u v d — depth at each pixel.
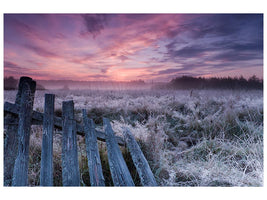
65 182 1.70
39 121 2.06
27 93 1.99
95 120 4.14
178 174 2.22
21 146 1.80
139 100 5.80
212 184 2.02
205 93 7.08
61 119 2.11
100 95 7.23
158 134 2.88
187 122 3.78
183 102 5.48
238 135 3.23
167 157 2.51
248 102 4.95
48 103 2.13
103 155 2.39
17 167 1.71
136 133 2.82
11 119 1.86
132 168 2.22
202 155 2.63
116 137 2.38
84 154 2.43
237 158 2.54
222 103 5.41
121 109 4.74
